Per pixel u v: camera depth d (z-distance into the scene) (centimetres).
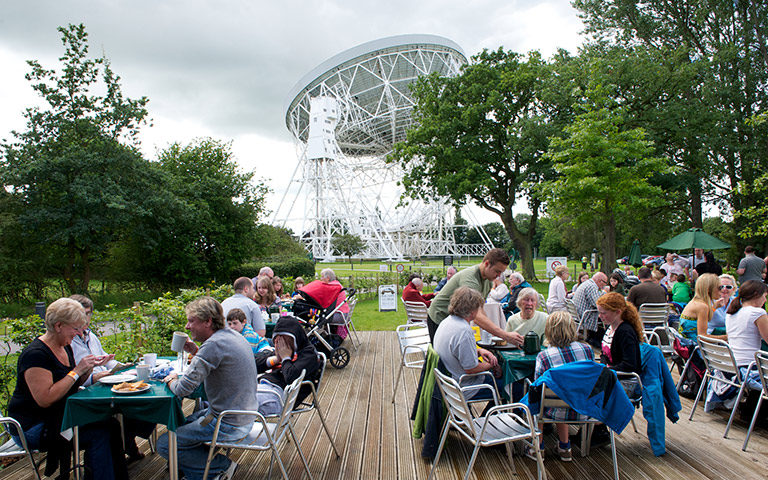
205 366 356
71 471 405
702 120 2091
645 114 2197
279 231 4559
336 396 645
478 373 425
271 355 541
